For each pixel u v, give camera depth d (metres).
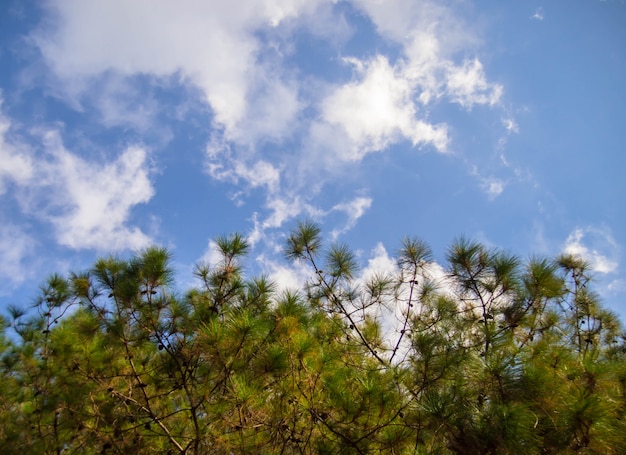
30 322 5.56
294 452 3.91
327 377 3.77
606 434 2.59
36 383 4.67
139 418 4.37
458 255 4.57
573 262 5.26
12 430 4.35
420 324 4.96
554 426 2.79
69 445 4.42
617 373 2.94
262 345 3.99
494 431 2.66
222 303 4.79
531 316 4.16
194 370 4.21
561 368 3.27
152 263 4.48
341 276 5.79
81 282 4.62
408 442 3.39
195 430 4.05
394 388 3.59
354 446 3.50
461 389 3.10
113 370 4.45
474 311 4.48
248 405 3.66
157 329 4.41
